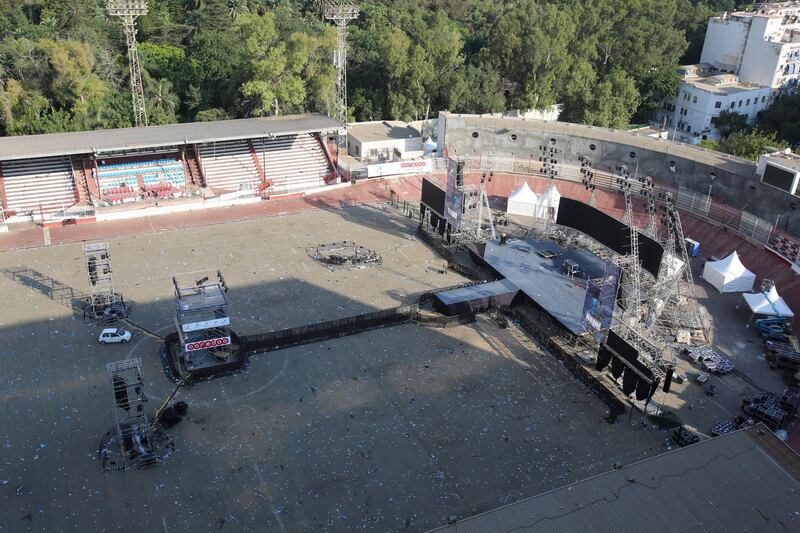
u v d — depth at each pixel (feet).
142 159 305.94
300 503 140.56
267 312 211.41
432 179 325.01
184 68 399.65
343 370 186.19
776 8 577.02
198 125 312.50
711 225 273.75
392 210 301.22
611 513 117.29
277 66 350.64
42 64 341.82
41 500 137.59
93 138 287.48
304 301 219.20
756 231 256.11
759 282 241.14
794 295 226.38
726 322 219.00
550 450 159.12
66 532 130.41
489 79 430.61
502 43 424.87
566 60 426.10
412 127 391.86
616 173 311.06
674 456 131.54
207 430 160.76
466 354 196.44
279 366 186.80
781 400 173.37
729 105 469.16
